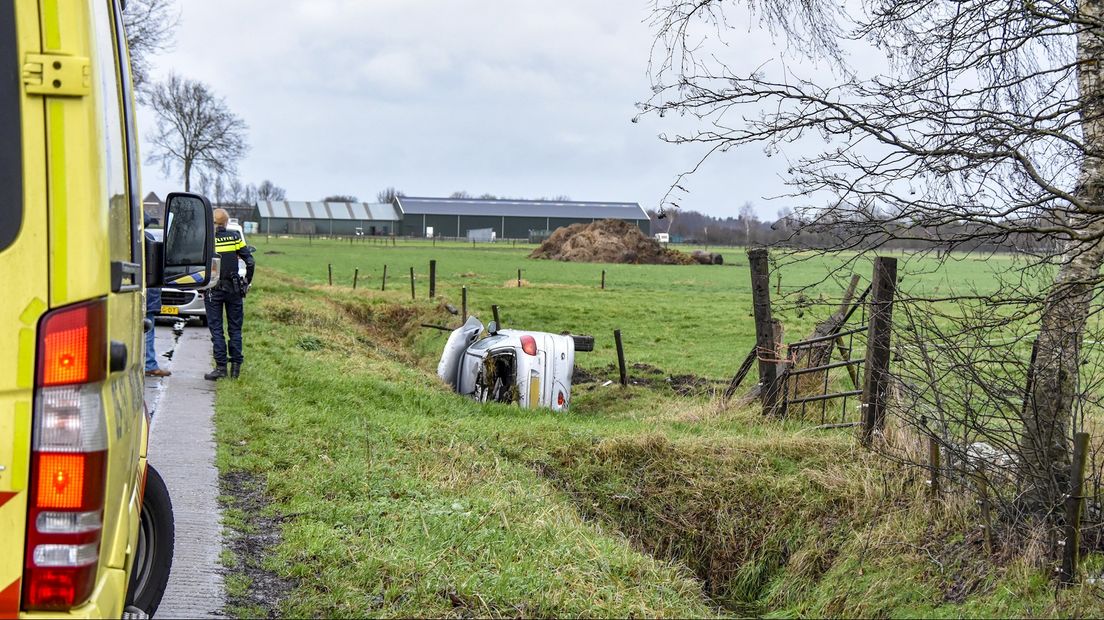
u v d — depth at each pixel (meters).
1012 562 7.23
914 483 8.95
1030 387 7.76
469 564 6.66
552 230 159.25
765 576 9.09
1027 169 6.08
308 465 9.23
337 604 5.87
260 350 16.70
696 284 56.47
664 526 9.80
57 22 3.04
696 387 19.02
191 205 5.31
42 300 3.01
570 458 10.70
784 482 9.73
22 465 3.00
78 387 3.03
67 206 3.03
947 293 8.06
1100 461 8.31
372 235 149.00
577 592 6.43
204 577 6.14
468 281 51.59
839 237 6.76
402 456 9.87
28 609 3.02
